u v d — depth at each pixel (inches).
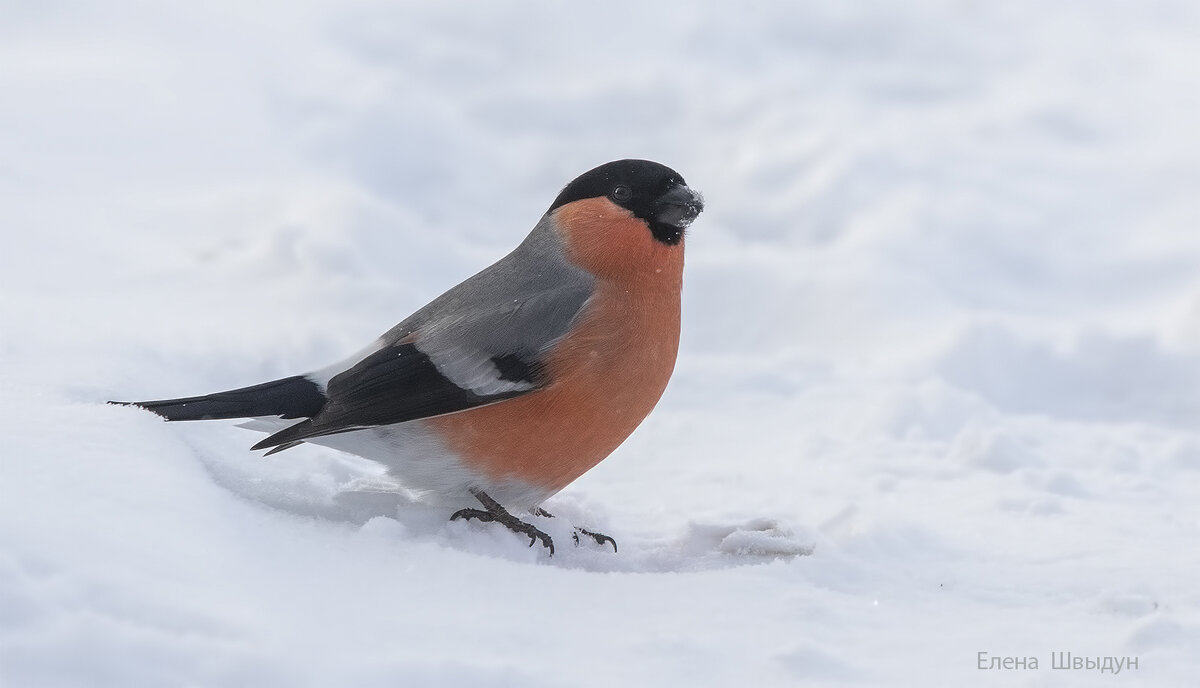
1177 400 541.0
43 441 287.7
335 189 641.6
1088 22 1034.7
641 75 882.1
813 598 291.1
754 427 490.0
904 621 287.0
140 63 776.9
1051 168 791.7
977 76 935.7
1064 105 879.7
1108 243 696.4
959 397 503.8
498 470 333.4
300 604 251.8
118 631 215.6
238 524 283.0
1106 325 561.9
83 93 722.2
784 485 423.2
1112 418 530.6
